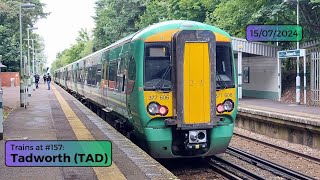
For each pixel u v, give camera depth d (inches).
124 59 447.5
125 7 1763.0
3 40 1879.9
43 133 451.5
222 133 385.4
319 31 951.0
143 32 385.4
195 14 1326.3
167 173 285.6
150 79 374.6
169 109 374.0
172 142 382.9
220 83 383.2
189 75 366.9
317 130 535.5
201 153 388.8
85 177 274.2
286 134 615.8
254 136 672.4
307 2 872.9
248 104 844.0
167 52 378.6
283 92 980.6
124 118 465.4
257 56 1040.2
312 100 807.7
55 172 286.5
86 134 442.9
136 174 282.0
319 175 404.5
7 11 1605.6
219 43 386.6
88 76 857.5
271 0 909.2
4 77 2054.6
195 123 370.0
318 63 794.2
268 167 417.7
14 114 663.8
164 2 1507.1
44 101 971.9
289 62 1054.4
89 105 908.0
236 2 971.9
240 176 378.3
